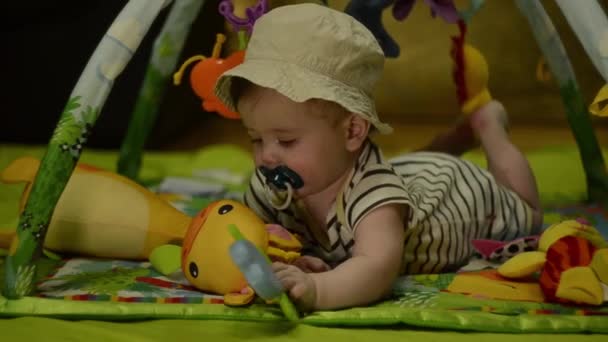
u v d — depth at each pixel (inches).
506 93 106.6
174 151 98.4
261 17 39.3
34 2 88.2
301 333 35.3
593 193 60.3
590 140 58.1
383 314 36.5
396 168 47.8
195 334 35.1
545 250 41.4
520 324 36.4
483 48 106.0
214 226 39.0
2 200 61.1
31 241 37.8
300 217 42.6
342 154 39.3
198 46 93.4
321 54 37.2
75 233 45.6
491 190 47.8
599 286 38.1
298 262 40.3
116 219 45.6
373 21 44.7
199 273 39.0
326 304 36.8
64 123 38.3
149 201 46.8
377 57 38.9
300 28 37.3
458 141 58.0
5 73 90.3
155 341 34.1
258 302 38.0
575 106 56.2
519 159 51.3
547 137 98.5
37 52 89.7
